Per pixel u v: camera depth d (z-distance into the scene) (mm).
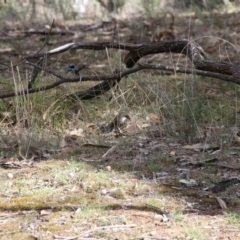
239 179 9055
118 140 10906
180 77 14086
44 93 11727
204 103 12203
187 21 21797
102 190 8836
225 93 13250
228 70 11062
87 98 12344
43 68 11602
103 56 17109
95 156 10203
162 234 7578
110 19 23766
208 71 11383
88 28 23266
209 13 23266
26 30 22797
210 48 17625
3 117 11688
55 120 11391
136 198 8625
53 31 22109
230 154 10203
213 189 8867
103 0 27266
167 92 12328
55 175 9305
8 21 24000
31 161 9984
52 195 8711
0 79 13297
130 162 9875
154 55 17328
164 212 8188
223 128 11156
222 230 7703
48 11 26172
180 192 8828
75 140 10953
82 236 7547
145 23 21672
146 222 7918
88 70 15547
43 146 10562
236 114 11633
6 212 8234
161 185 9047
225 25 21062
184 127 10844
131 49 12602
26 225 7852
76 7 27531
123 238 7477
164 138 10938
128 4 26547
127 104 11695
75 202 8477
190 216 8094
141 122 11469
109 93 12625
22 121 11078
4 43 20172
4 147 10531
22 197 8656
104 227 7758
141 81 12773
